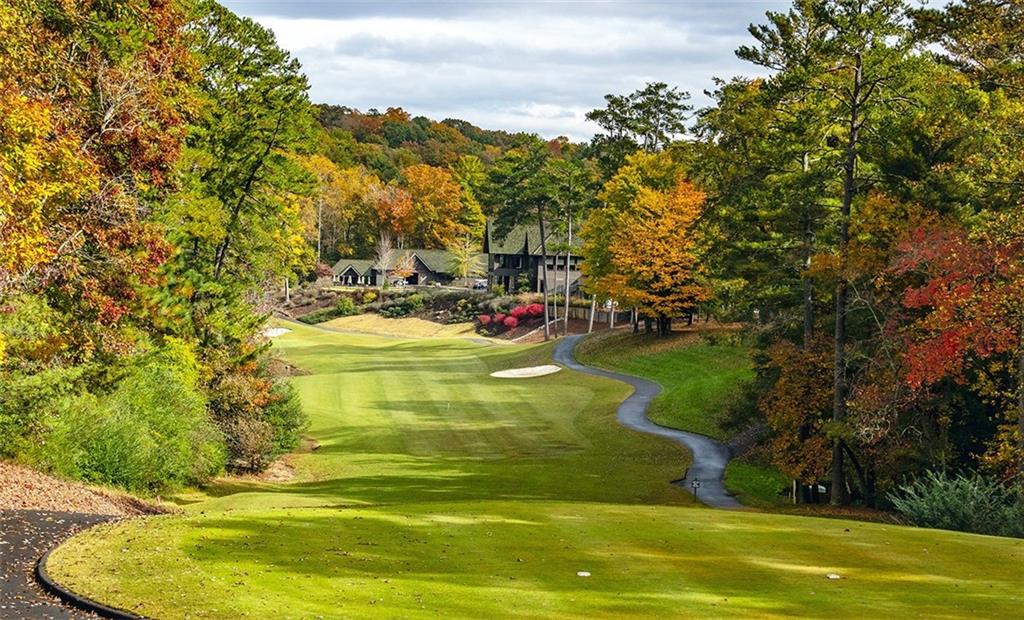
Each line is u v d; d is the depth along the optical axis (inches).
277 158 1788.9
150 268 1150.3
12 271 924.0
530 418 2261.3
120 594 542.9
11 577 585.0
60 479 1051.9
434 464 1763.0
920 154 1343.5
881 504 1449.3
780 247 1565.0
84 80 1085.8
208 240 1683.1
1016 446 1152.2
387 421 2236.7
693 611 562.3
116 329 1210.0
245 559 632.4
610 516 877.2
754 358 1673.2
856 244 1298.0
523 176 4087.1
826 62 1379.2
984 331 1071.6
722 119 1572.3
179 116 1241.4
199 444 1451.8
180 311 1521.9
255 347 1743.4
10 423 1067.3
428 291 4948.3
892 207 1280.8
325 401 2502.5
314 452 1921.8
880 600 600.4
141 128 1136.8
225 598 540.1
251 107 1734.7
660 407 2245.3
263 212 1817.2
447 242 6003.9
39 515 774.5
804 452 1422.2
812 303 1568.7
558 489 1517.0
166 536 686.5
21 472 1001.5
